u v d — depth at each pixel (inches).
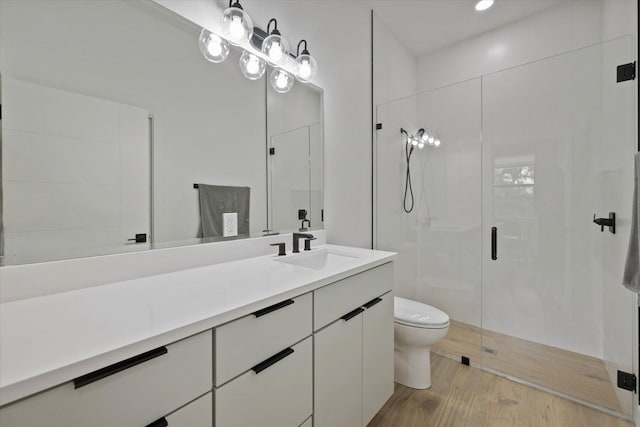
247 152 58.4
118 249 40.9
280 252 57.4
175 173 47.5
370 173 91.7
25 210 33.6
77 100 37.3
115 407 21.4
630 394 57.6
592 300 74.4
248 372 30.9
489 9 89.0
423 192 100.6
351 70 83.6
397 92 104.9
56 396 18.8
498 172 86.6
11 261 32.6
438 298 98.7
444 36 103.1
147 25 43.7
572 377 69.1
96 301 31.1
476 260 91.1
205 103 51.4
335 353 43.5
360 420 49.2
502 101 85.3
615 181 64.1
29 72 33.8
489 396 64.6
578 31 83.7
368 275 51.8
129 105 42.0
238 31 48.3
